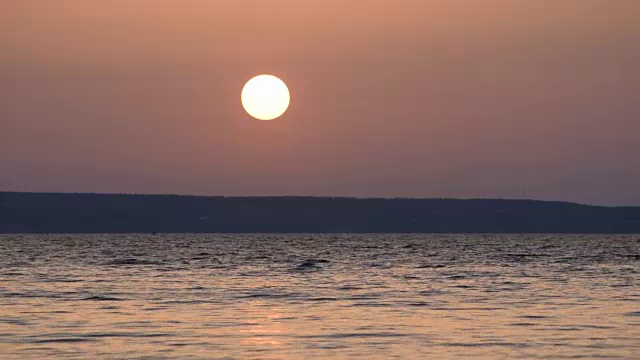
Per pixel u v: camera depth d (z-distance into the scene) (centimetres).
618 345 8994
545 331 10075
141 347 8888
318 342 9250
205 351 8650
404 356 8388
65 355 8400
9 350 8681
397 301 13988
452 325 10669
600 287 17175
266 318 11425
